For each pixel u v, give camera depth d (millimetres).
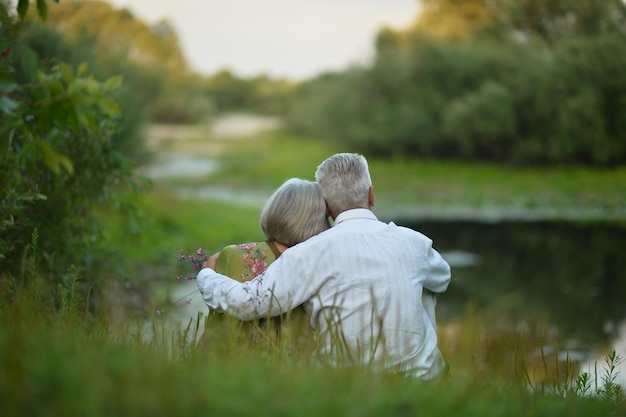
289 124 49031
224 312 3188
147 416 1813
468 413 2145
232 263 3418
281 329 2969
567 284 10125
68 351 2252
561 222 16672
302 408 1904
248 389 1996
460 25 38875
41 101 2723
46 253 4848
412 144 30188
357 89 32875
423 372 3059
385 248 3152
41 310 3338
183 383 2014
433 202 20781
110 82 2803
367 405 1976
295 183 3479
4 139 2771
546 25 34250
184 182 24500
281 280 3117
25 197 4445
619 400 3195
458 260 12117
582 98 25531
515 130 27312
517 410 2348
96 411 1795
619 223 16312
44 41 9547
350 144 32750
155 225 11602
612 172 24891
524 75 27438
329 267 3109
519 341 6117
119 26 23203
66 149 5078
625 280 10344
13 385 1822
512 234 14930
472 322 7008
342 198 3354
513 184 23719
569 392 3352
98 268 5344
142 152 21062
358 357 2719
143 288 7559
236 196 21406
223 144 41812
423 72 31141
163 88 44531
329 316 2977
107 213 6617
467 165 27938
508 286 10016
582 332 7520
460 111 27938
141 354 2533
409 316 3074
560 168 26062
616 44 26031
